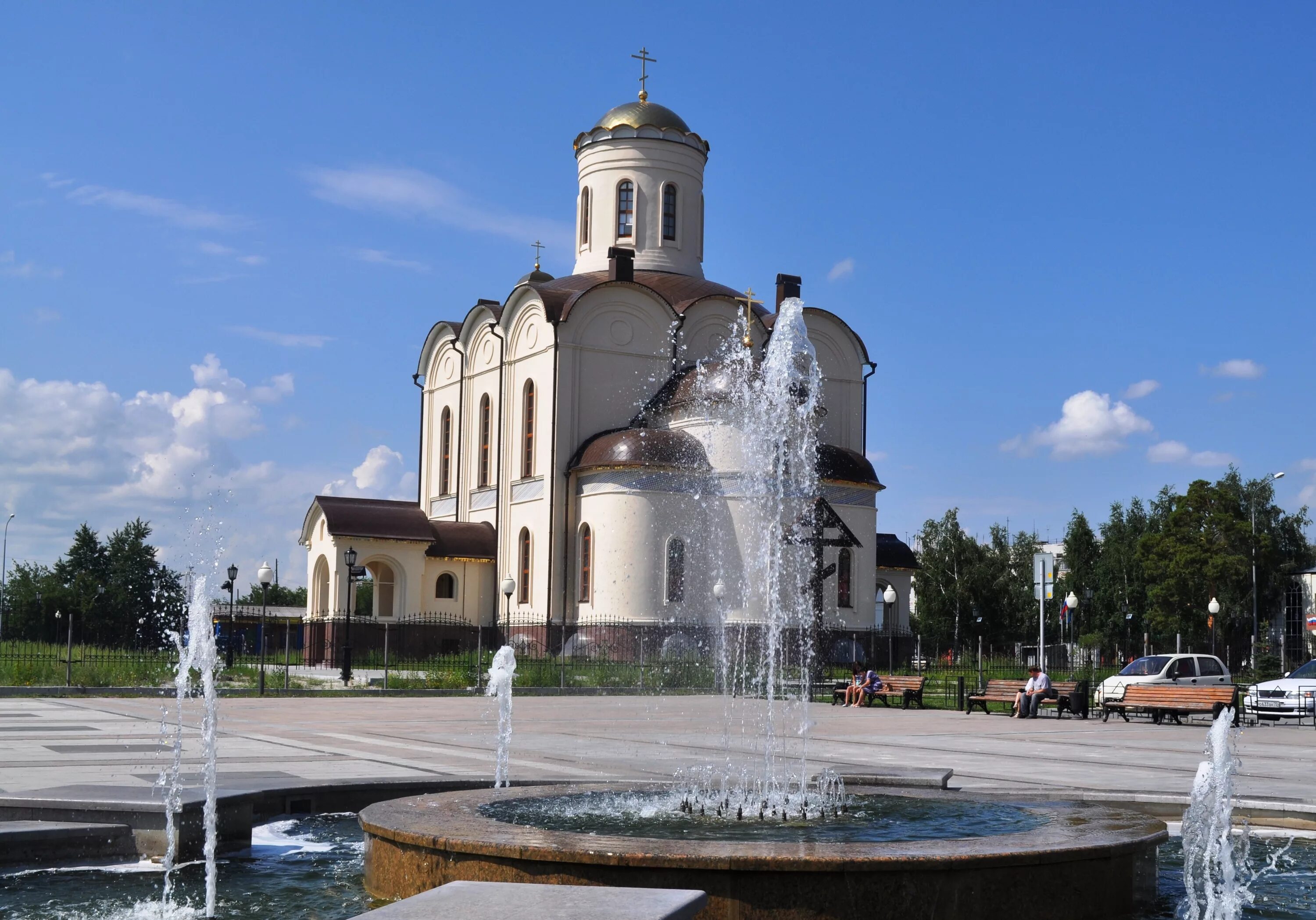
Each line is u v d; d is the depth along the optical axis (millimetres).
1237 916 9117
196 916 8977
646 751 19969
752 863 7527
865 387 62594
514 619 57875
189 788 12188
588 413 56719
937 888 7695
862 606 54625
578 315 56906
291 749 19031
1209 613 74438
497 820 9945
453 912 4672
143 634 92875
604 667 45094
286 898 9531
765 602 48875
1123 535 92188
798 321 19672
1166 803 13148
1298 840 12148
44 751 18188
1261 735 26141
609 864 7715
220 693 36531
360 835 12141
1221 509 79750
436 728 24516
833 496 54312
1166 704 29391
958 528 86312
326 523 57812
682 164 63688
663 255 62969
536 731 24406
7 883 10023
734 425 52812
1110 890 8430
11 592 93188
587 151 64000
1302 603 83188
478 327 62406
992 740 23391
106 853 10914
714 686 44344
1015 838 8547
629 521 52656
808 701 18406
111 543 95375
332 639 57000
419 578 58906
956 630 83500
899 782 12664
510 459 59469
